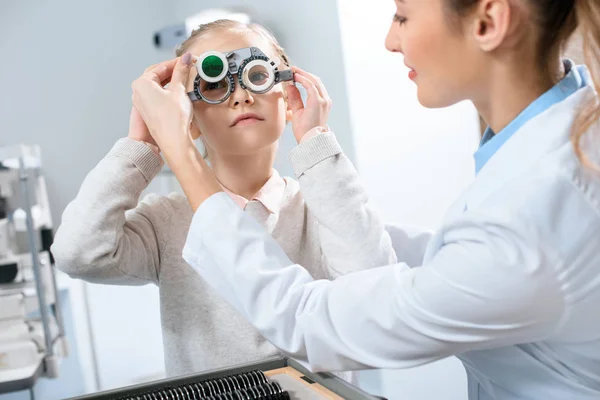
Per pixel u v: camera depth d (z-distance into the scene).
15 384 1.65
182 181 0.75
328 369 0.68
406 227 1.03
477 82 0.63
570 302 0.55
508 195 0.56
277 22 2.41
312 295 0.67
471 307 0.56
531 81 0.62
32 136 3.17
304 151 0.82
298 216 0.97
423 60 0.63
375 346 0.62
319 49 2.14
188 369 0.93
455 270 0.57
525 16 0.58
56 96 3.20
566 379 0.62
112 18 3.30
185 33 2.95
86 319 2.56
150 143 0.90
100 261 0.85
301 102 0.90
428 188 2.21
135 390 0.71
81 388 2.53
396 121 2.14
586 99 0.59
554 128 0.58
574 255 0.54
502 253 0.55
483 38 0.59
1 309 1.82
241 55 0.87
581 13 0.56
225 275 0.70
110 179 0.85
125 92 3.32
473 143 2.32
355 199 0.82
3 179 2.03
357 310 0.63
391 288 0.62
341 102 2.06
